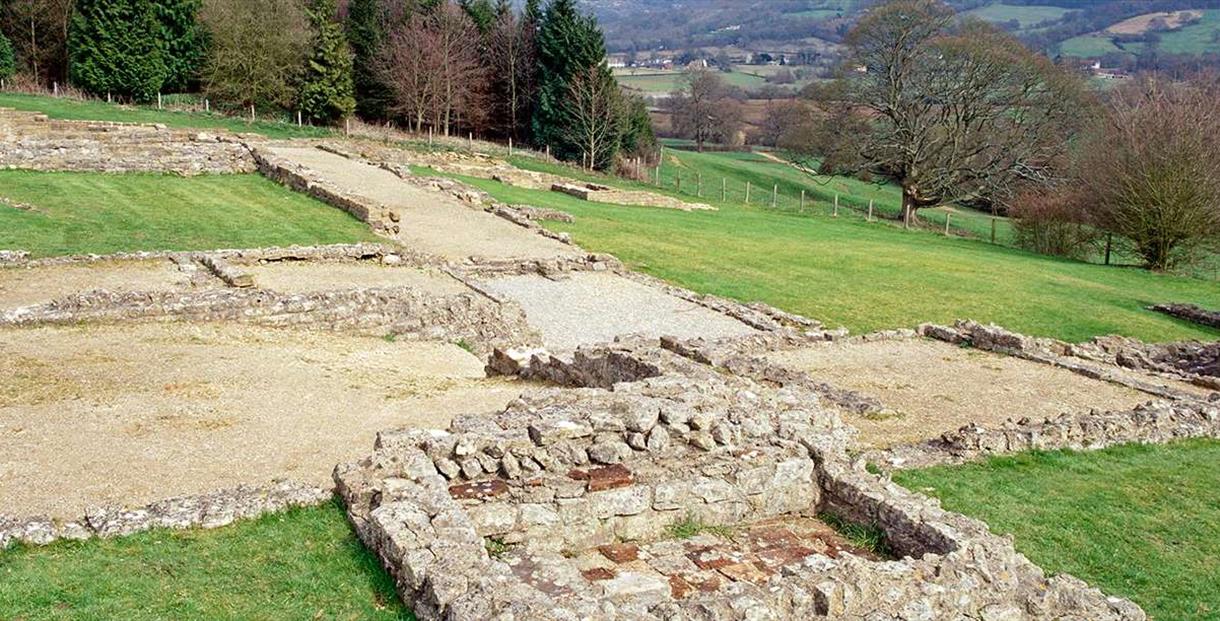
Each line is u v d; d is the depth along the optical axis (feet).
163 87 224.74
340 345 65.00
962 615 27.76
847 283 110.32
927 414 57.98
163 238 98.07
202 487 37.27
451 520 29.53
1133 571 37.52
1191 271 154.92
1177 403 61.67
